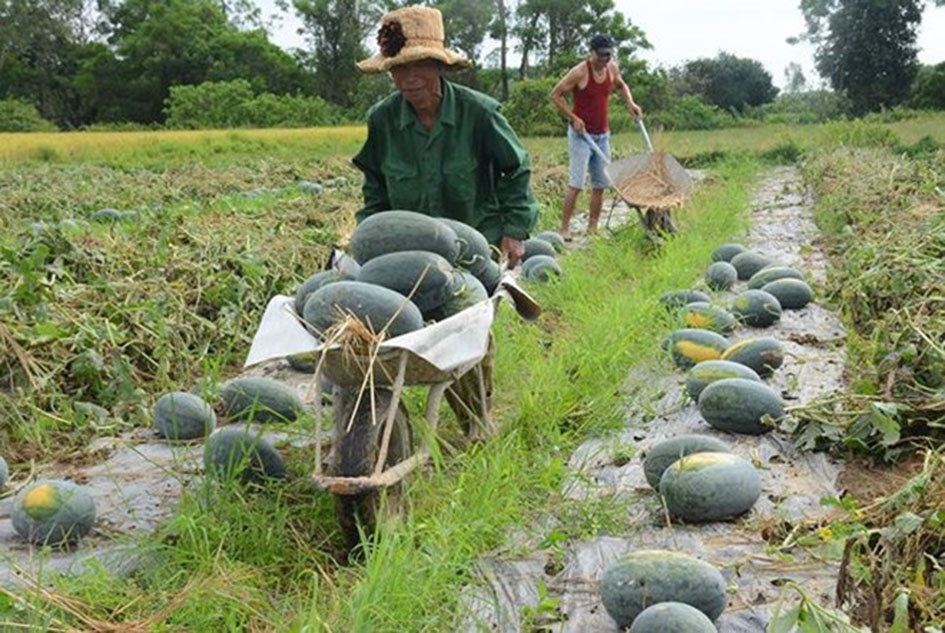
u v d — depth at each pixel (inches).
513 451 225.5
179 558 178.5
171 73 3339.1
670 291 364.8
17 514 196.9
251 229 477.7
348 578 178.9
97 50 3572.8
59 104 3555.6
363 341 173.9
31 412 275.7
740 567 175.8
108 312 331.0
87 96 3376.0
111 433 273.0
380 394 186.2
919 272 323.3
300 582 179.2
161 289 350.6
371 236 193.6
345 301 175.6
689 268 429.4
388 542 167.8
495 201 248.1
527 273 430.0
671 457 206.7
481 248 211.8
